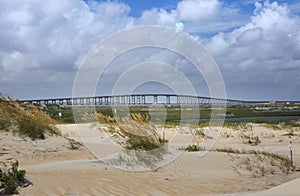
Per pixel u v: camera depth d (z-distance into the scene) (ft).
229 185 30.99
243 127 89.66
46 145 45.19
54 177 29.60
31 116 52.16
